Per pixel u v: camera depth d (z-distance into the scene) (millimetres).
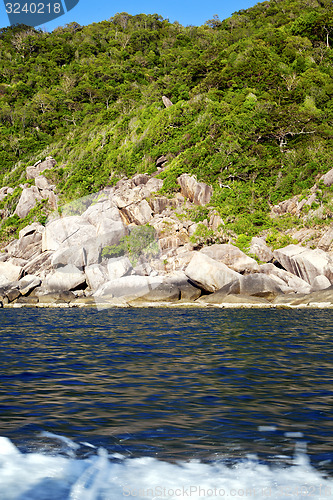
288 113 74375
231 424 7707
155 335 19766
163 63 138625
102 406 8797
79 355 14625
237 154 70188
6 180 88875
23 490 5352
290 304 38625
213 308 37688
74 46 153875
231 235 58062
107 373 11859
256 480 5629
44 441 6863
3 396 9570
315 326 23469
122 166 75938
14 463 6047
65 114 113938
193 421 7871
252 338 18609
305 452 6473
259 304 38656
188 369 12320
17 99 124500
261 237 58094
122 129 86375
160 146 76875
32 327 24328
